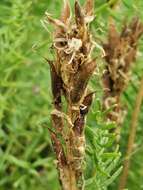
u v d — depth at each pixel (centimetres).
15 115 47
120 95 34
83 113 23
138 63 39
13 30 43
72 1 30
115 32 34
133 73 40
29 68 48
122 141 41
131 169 43
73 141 23
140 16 35
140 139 41
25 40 44
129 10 36
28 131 47
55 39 21
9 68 44
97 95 35
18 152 49
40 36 45
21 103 48
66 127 23
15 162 45
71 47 21
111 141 26
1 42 44
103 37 35
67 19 21
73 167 23
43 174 48
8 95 46
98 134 26
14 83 46
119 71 34
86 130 26
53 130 24
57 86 22
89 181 26
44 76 48
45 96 47
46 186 47
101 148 26
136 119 37
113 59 34
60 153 23
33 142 47
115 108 34
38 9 43
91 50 21
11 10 45
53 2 43
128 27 34
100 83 34
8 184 47
